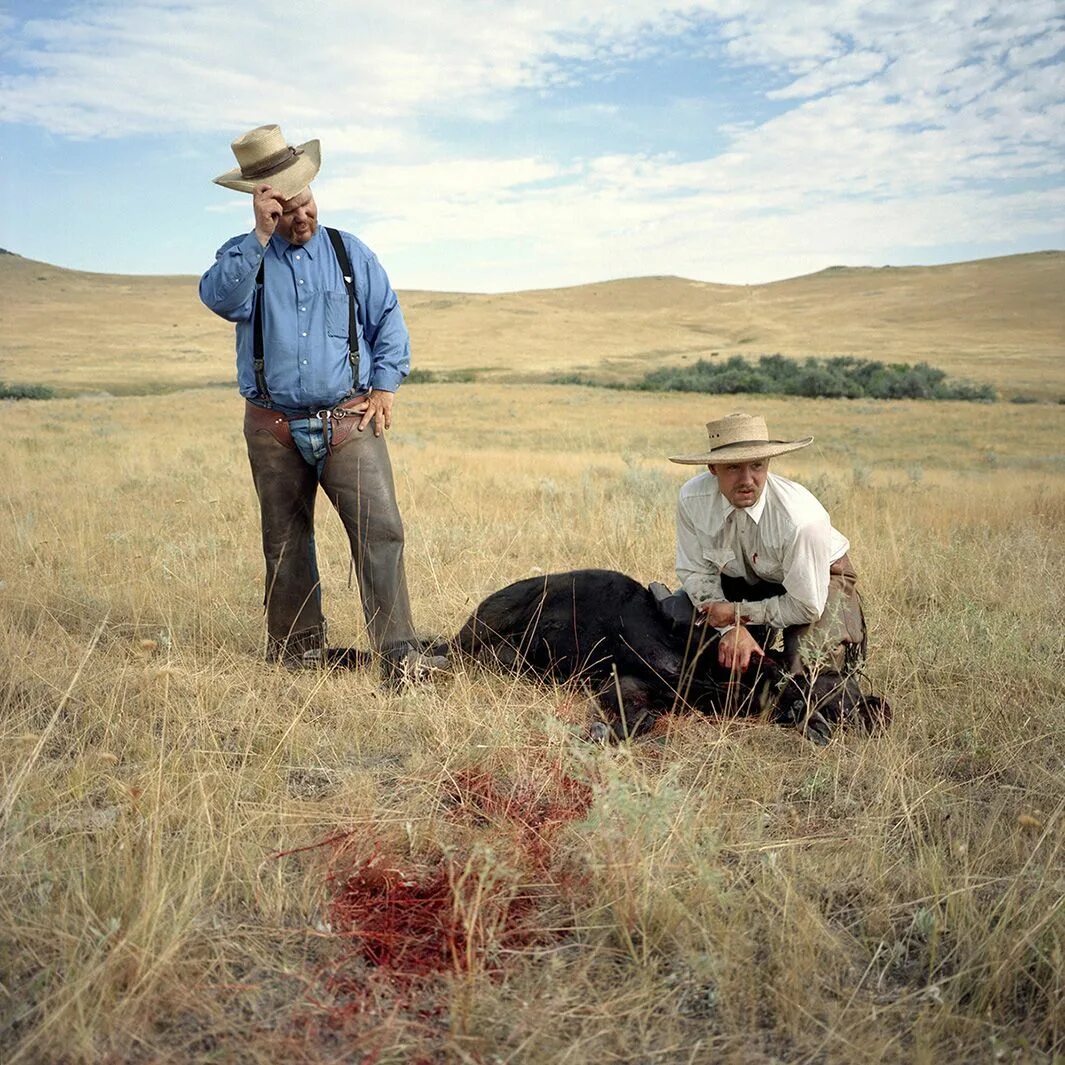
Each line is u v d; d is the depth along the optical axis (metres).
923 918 2.86
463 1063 2.33
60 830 3.26
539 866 3.19
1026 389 70.25
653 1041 2.45
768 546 4.40
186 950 2.66
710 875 2.81
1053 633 5.47
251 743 3.98
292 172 4.49
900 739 4.23
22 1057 2.29
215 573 6.53
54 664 4.86
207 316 170.38
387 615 4.96
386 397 4.88
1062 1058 2.36
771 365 78.81
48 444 18.38
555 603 4.89
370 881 3.06
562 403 54.78
